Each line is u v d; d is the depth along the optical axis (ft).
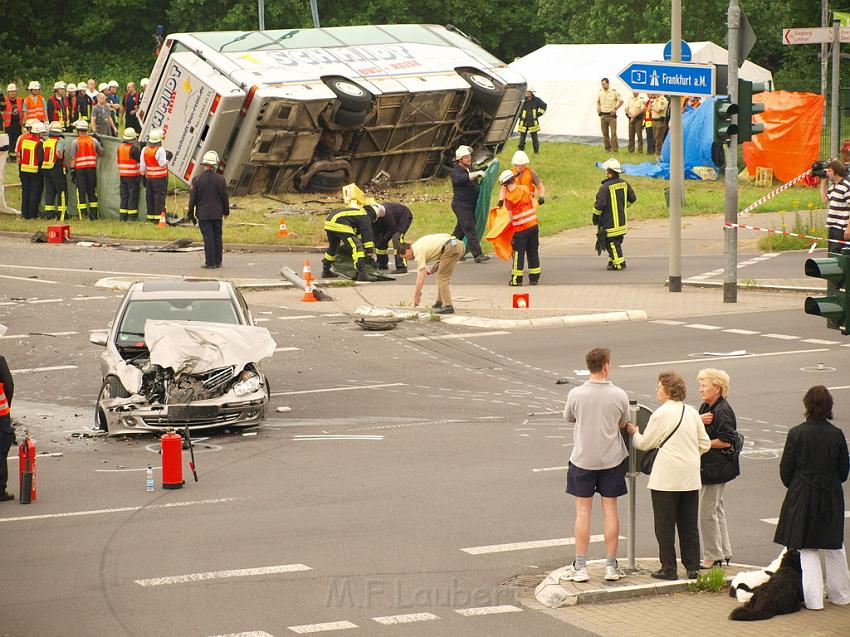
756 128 215.72
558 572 93.86
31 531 107.24
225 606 86.79
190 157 330.95
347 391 165.89
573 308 214.48
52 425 152.56
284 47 342.03
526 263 268.21
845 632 82.43
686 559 95.04
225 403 144.56
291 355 187.73
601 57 481.46
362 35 362.94
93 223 315.37
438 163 375.86
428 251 209.15
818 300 97.19
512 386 166.61
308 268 228.22
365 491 118.73
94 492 120.88
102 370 154.51
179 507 114.52
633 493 94.73
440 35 379.35
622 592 90.27
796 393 156.35
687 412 93.71
